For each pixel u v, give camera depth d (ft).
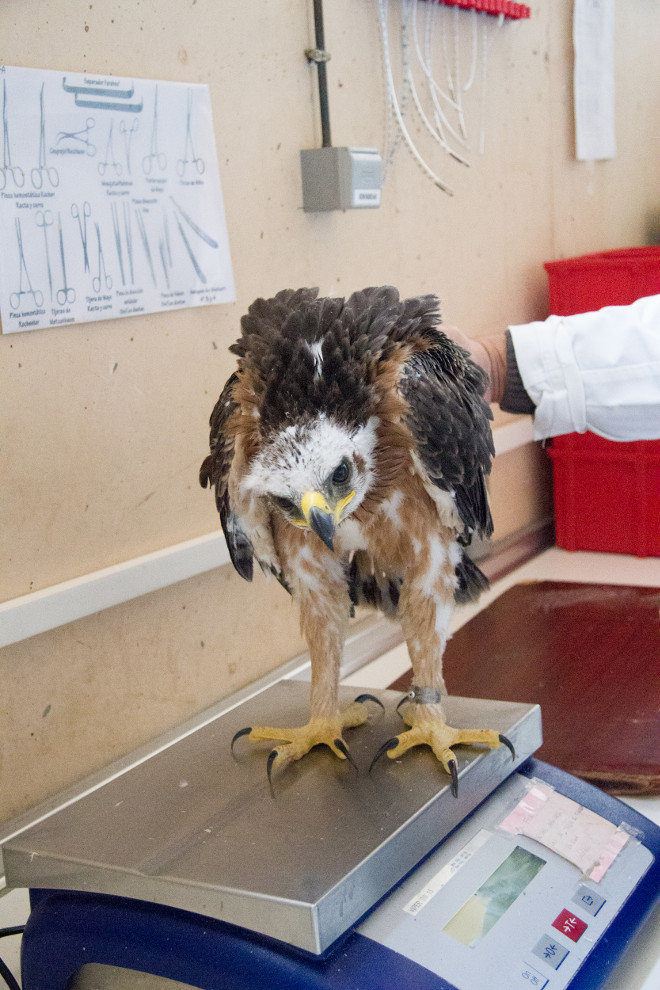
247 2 4.25
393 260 5.36
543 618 5.08
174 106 3.92
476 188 6.01
